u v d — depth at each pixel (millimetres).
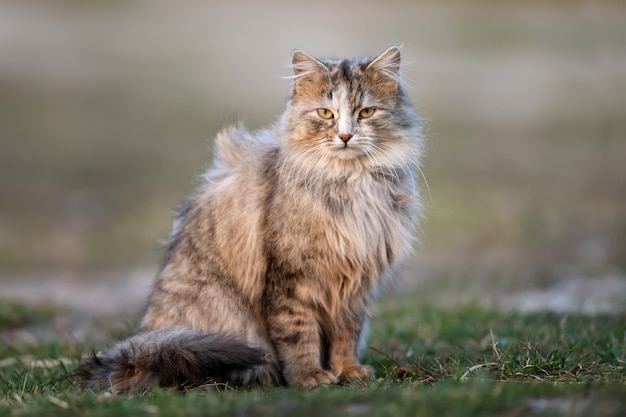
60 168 24531
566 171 22922
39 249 18203
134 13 46656
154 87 33188
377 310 11367
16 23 42656
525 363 7281
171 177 23578
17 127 28250
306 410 5844
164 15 46250
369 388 6715
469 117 28906
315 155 7754
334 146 7668
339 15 44781
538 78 32844
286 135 7988
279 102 29703
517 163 23797
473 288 13523
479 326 9945
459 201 19812
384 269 8000
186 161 25031
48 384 7785
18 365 8945
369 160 7820
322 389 6715
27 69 34969
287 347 7750
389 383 7148
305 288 7668
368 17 43375
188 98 31656
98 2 48344
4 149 26109
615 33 38031
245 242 7879
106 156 25781
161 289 8273
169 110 30484
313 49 36188
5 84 32781
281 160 7910
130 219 20094
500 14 42531
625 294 12031
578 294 12336
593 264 14266
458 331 9664
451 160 24188
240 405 5980
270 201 7801
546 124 28188
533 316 10250
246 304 7988
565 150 25234
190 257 8172
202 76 34688
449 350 8797
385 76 8086
